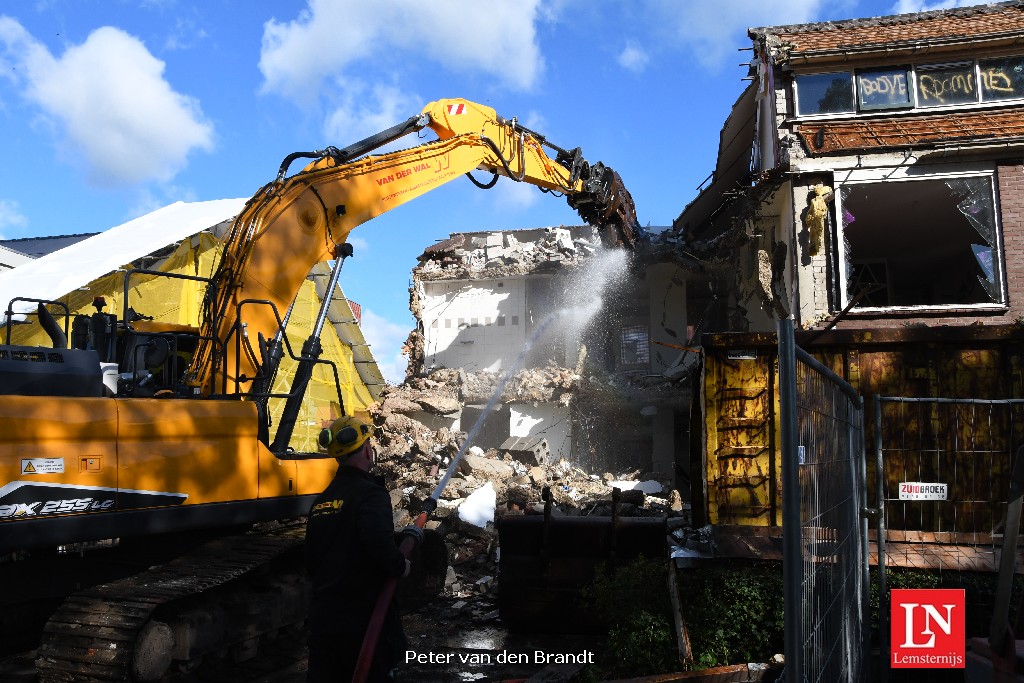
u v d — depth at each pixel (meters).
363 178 9.16
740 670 5.61
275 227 8.26
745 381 7.00
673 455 24.27
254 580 7.59
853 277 20.22
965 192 13.46
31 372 6.00
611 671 6.16
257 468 7.34
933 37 14.09
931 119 13.98
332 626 3.70
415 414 26.02
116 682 5.57
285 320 8.25
